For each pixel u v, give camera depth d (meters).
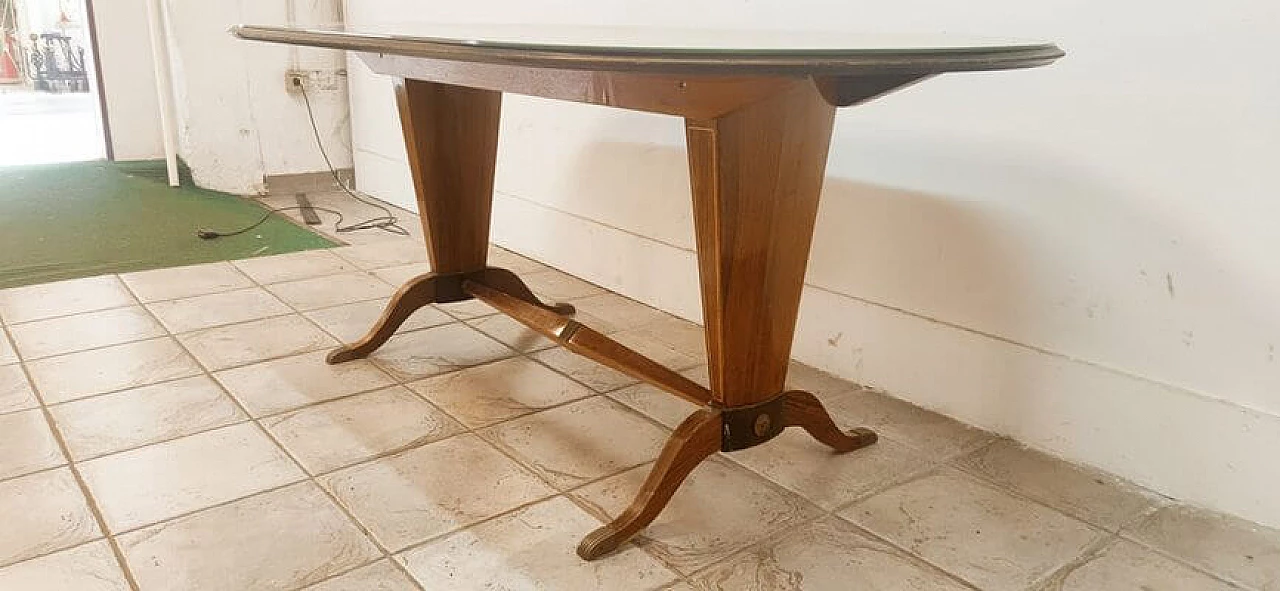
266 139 3.92
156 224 3.36
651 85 1.26
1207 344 1.53
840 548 1.44
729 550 1.43
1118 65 1.55
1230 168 1.45
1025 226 1.73
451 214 2.14
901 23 1.86
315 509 1.50
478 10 3.07
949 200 1.84
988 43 1.20
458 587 1.31
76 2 6.94
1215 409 1.53
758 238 1.38
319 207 3.78
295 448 1.70
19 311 2.41
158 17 3.70
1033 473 1.70
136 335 2.26
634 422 1.87
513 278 2.29
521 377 2.09
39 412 1.81
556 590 1.31
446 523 1.47
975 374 1.87
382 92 3.77
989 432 1.86
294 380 2.02
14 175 4.00
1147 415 1.62
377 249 3.16
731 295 1.41
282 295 2.62
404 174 3.74
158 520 1.44
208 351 2.17
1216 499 1.56
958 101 1.78
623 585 1.33
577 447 1.75
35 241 3.07
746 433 1.53
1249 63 1.40
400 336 2.33
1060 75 1.63
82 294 2.57
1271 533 1.49
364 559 1.36
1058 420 1.75
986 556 1.43
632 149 2.60
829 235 2.10
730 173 1.31
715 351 1.46
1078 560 1.42
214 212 3.58
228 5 3.71
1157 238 1.55
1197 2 1.44
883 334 2.03
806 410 1.63
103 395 1.90
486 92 2.08
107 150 4.29
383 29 1.66
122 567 1.32
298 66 3.91
